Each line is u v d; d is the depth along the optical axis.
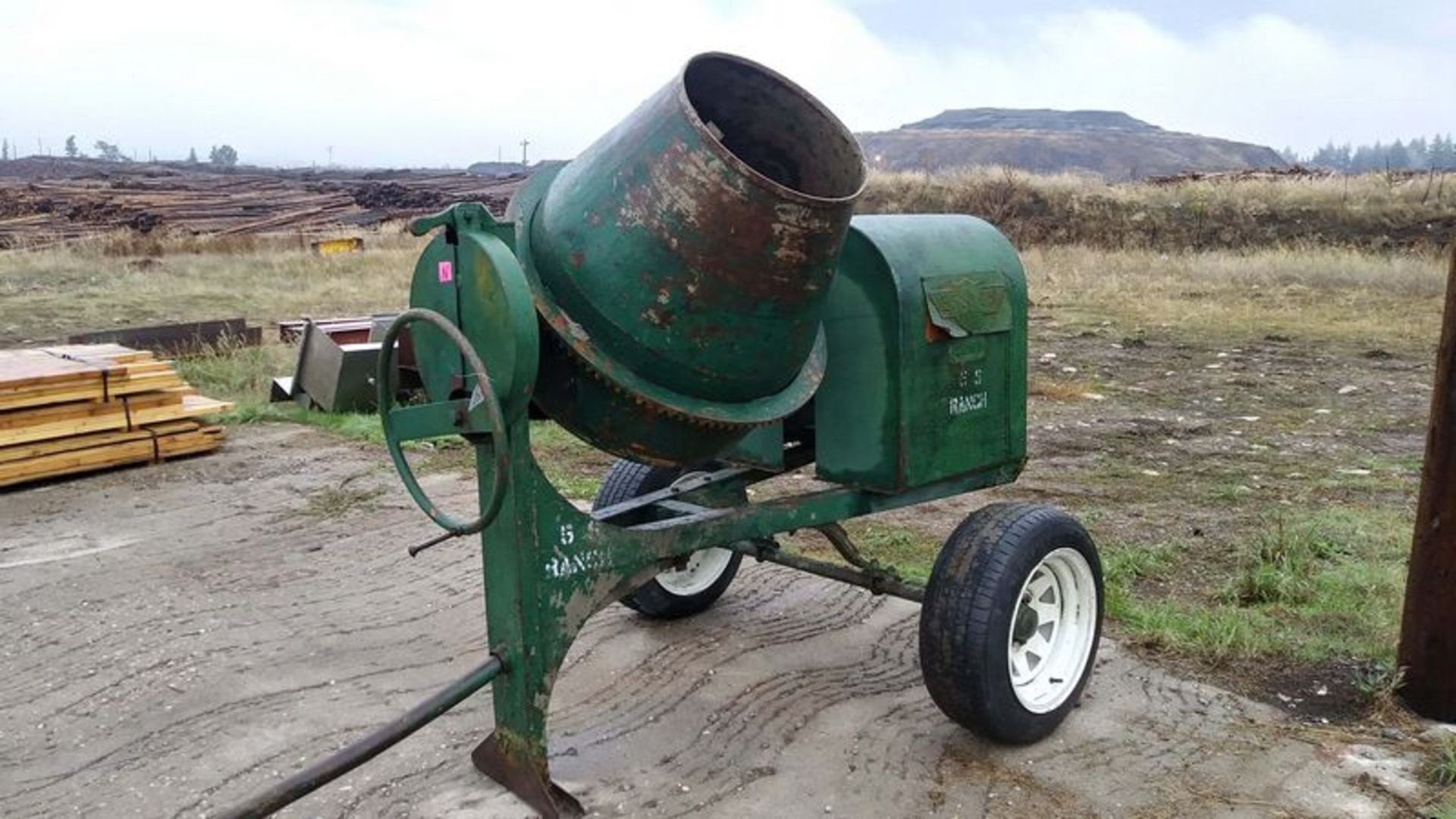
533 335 3.17
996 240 4.36
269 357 11.66
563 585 3.50
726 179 3.23
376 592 5.63
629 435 3.54
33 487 7.57
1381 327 14.65
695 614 5.26
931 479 4.07
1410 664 4.28
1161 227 24.00
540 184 3.80
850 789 3.77
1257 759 3.95
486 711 4.32
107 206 33.69
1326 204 23.92
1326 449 8.57
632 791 3.75
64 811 3.72
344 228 31.64
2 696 4.52
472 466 8.05
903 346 3.89
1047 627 4.23
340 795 3.73
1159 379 11.39
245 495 7.37
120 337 11.77
